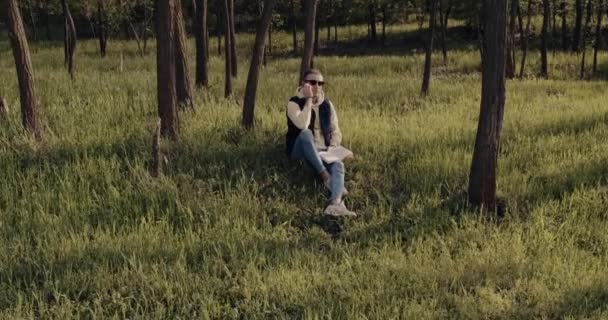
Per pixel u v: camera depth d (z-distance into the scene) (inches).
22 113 318.0
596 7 1018.1
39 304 199.8
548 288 222.5
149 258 231.1
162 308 202.2
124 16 1187.9
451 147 344.8
